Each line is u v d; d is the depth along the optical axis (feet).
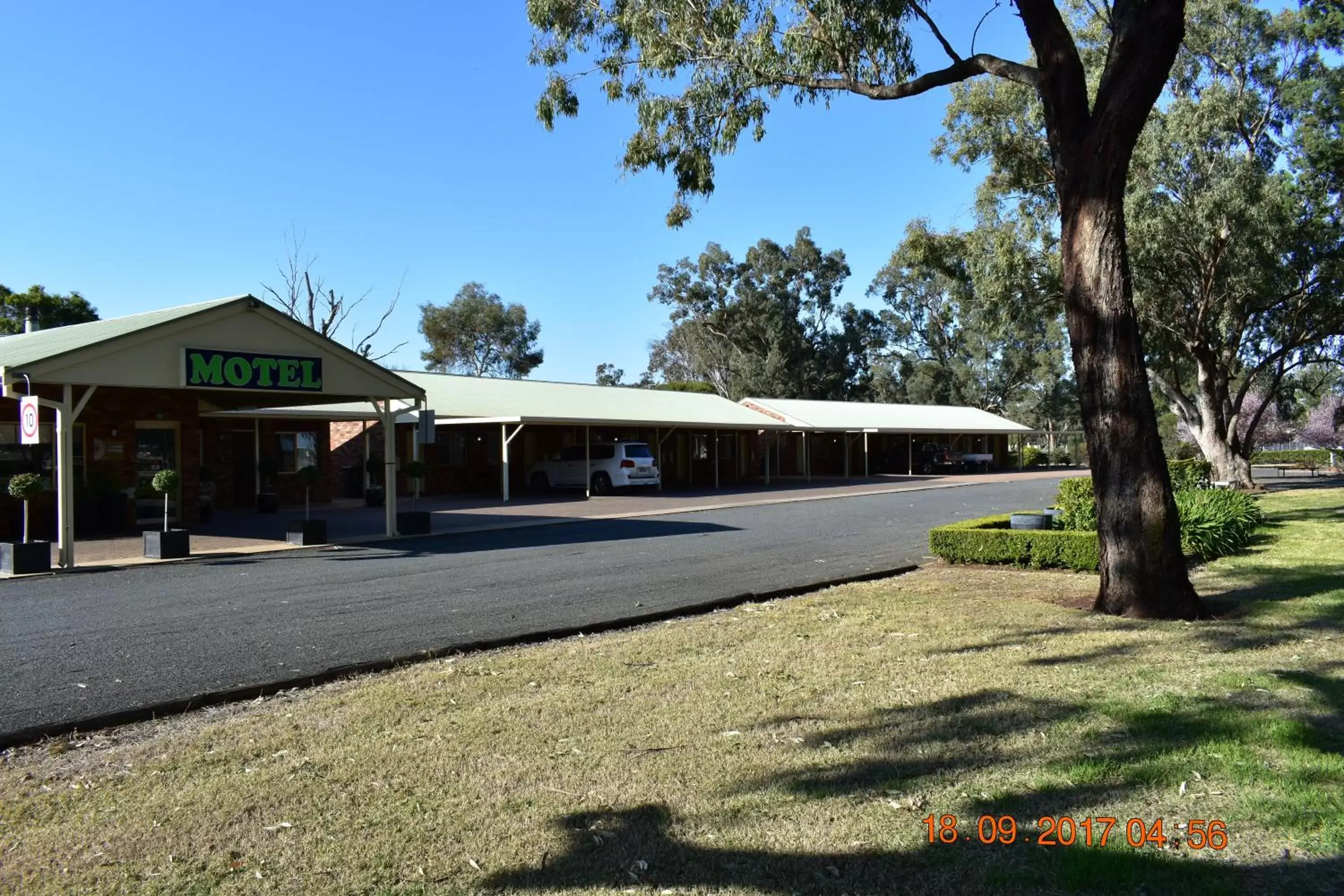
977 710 16.70
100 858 11.50
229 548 46.09
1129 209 67.97
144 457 58.85
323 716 17.24
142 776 14.34
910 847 11.33
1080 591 30.30
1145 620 24.84
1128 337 25.63
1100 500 26.30
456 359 218.38
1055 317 84.89
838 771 13.89
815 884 10.49
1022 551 36.63
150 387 41.63
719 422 105.29
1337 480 108.47
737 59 34.94
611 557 41.55
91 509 53.98
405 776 14.08
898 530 53.83
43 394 52.85
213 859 11.43
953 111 70.74
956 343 217.15
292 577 36.11
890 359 227.20
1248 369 100.73
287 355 46.88
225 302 44.34
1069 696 17.47
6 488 51.01
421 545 47.42
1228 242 69.21
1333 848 11.11
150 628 25.93
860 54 33.78
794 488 103.91
